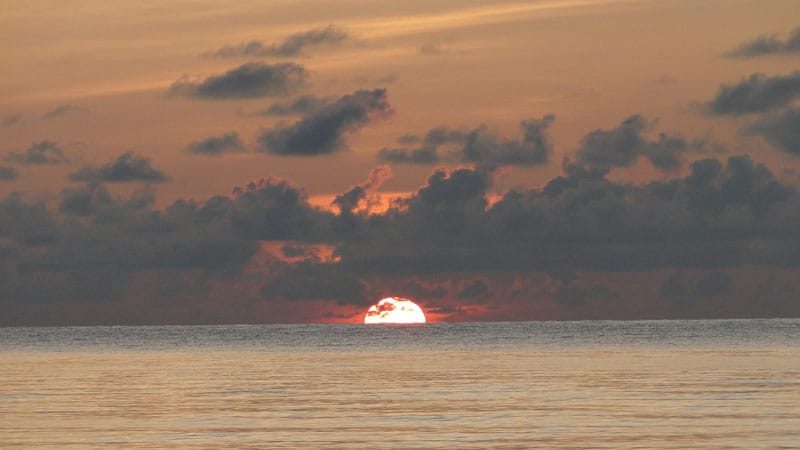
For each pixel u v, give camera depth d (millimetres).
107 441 59375
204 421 67938
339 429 63781
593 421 66062
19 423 67125
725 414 68812
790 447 55094
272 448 56844
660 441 57500
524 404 76562
